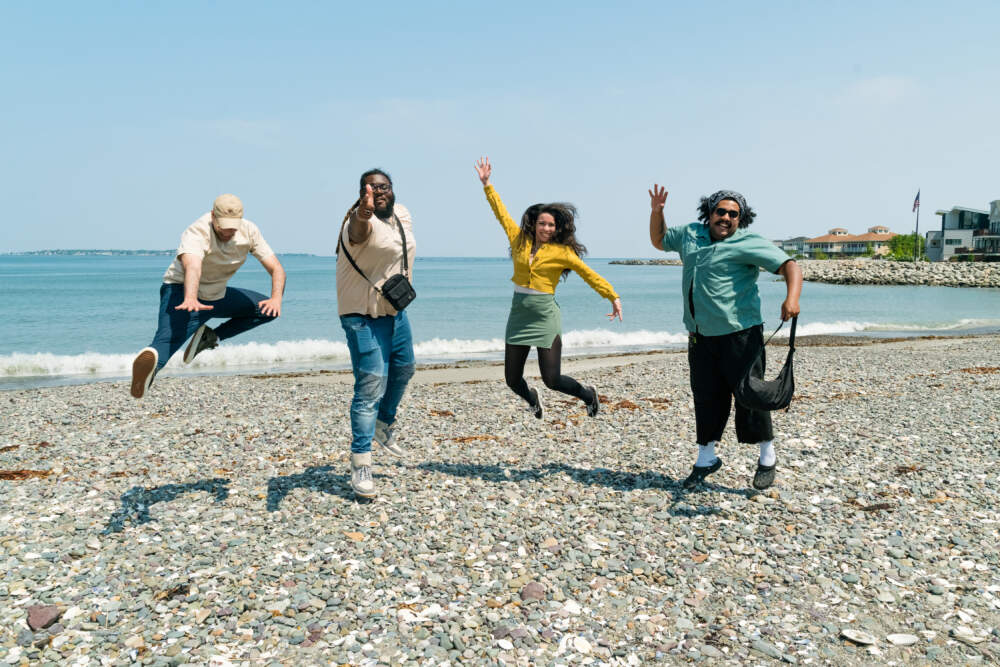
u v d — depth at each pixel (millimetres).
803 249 144000
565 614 3248
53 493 4922
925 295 58562
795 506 4594
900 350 18016
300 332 28281
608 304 48594
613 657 2906
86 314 37188
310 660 2820
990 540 4000
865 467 5496
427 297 56094
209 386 12562
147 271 126562
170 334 3914
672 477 5309
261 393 11672
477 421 8094
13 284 72812
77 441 6926
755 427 4555
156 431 7367
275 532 4156
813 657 2881
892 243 110375
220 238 3918
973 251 87188
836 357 15898
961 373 11898
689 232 4535
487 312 40500
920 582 3539
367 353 4391
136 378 3775
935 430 6754
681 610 3299
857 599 3383
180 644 2908
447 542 4031
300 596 3318
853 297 56250
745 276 4273
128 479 5297
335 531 4168
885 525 4281
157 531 4152
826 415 7684
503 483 5211
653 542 4055
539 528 4258
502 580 3580
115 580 3449
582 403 9430
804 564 3762
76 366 17688
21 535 4031
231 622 3104
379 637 3004
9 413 9531
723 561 3812
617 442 6672
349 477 5262
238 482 5191
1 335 27328
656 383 11625
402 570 3633
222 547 3912
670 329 31000
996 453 5840
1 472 5492
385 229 4188
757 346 4285
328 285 77062
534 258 4941
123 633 2990
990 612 3211
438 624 3119
